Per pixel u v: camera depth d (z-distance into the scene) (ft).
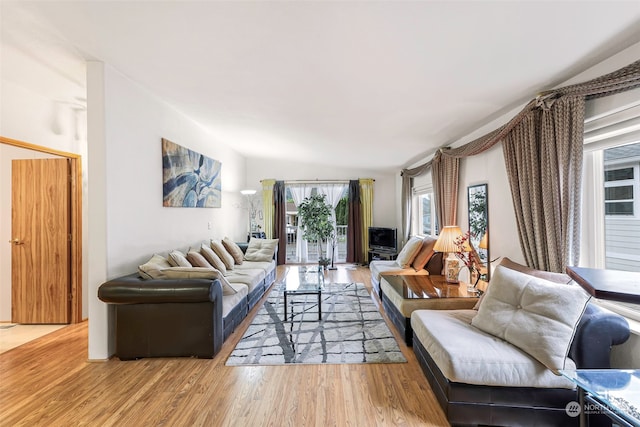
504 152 8.83
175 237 11.89
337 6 4.97
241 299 10.69
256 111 11.14
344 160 20.07
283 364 7.80
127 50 7.07
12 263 11.20
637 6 4.42
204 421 5.67
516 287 6.40
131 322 8.04
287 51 6.57
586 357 5.32
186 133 12.69
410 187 20.25
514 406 5.36
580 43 5.49
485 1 4.50
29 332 10.31
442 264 12.87
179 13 5.49
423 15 4.98
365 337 9.46
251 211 23.08
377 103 9.21
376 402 6.22
